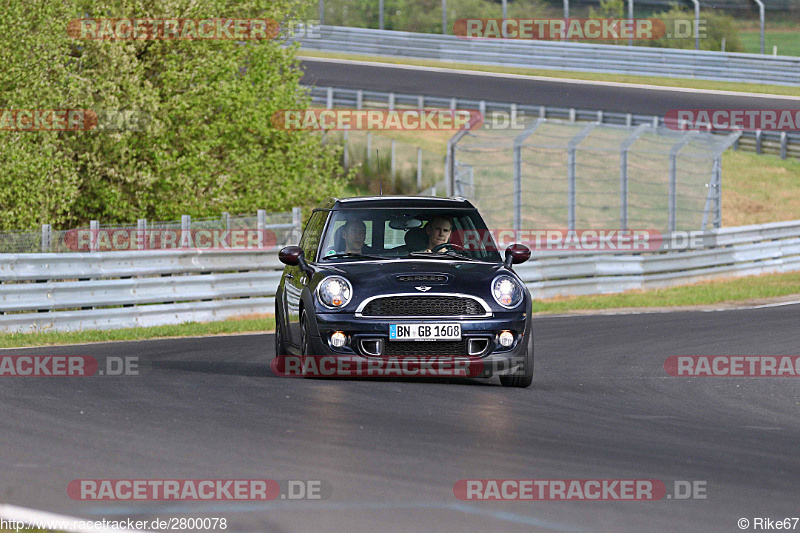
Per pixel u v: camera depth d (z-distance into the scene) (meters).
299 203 107.19
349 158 138.62
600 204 130.12
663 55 173.50
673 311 67.75
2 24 79.75
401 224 35.91
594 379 37.84
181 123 95.81
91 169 90.12
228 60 95.62
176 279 58.72
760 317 62.50
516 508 18.28
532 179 133.75
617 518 17.80
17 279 51.25
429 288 32.50
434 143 143.25
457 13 190.88
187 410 27.62
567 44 178.12
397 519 17.42
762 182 144.25
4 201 80.19
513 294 33.12
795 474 21.75
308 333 33.00
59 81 82.69
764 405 33.06
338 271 33.50
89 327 53.72
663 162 139.62
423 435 24.73
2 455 21.89
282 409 27.91
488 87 163.25
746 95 163.00
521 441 24.41
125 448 22.69
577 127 141.88
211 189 97.44
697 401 33.34
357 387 32.25
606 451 23.59
